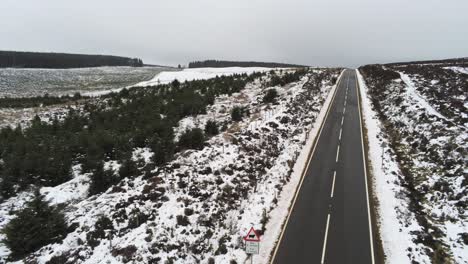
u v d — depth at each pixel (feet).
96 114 121.19
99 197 57.67
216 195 54.95
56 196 61.72
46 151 81.87
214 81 177.47
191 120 110.22
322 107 125.29
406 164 73.56
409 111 104.17
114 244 42.75
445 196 57.36
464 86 129.39
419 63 266.77
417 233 47.34
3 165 75.46
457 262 41.57
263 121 100.83
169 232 44.78
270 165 71.05
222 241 44.55
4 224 54.60
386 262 41.60
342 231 48.44
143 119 106.22
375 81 176.35
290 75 178.29
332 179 66.49
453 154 69.36
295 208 55.21
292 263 41.19
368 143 88.17
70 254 41.86
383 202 57.16
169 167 64.85
